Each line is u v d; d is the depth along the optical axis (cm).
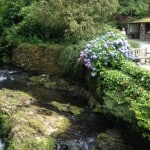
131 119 962
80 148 999
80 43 1587
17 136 998
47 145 970
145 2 3759
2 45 2145
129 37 3534
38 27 1945
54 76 1670
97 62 1303
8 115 1166
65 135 1035
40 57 1766
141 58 1734
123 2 3716
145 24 3384
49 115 1170
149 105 924
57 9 1719
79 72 1474
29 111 1191
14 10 2231
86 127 1101
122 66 1264
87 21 1703
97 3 1761
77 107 1283
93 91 1338
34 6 1977
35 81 1653
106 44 1350
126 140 982
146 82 1080
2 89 1480
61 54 1634
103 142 985
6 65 2039
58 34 1870
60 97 1415
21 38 1997
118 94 1102
